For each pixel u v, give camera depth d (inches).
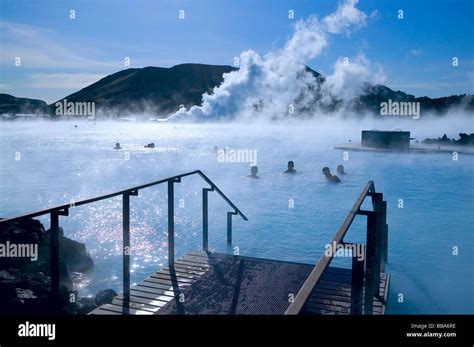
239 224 617.0
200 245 516.7
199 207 723.4
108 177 1022.4
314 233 570.6
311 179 971.9
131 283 398.3
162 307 267.7
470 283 383.2
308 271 336.5
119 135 2527.1
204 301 276.4
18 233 382.0
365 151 1347.2
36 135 2409.0
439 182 916.6
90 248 501.4
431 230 574.2
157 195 820.0
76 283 391.5
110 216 656.4
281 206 725.3
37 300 272.1
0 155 1412.4
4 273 303.4
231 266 349.1
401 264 441.7
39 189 878.4
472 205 723.4
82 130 3031.5
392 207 712.4
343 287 300.4
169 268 344.5
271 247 510.0
